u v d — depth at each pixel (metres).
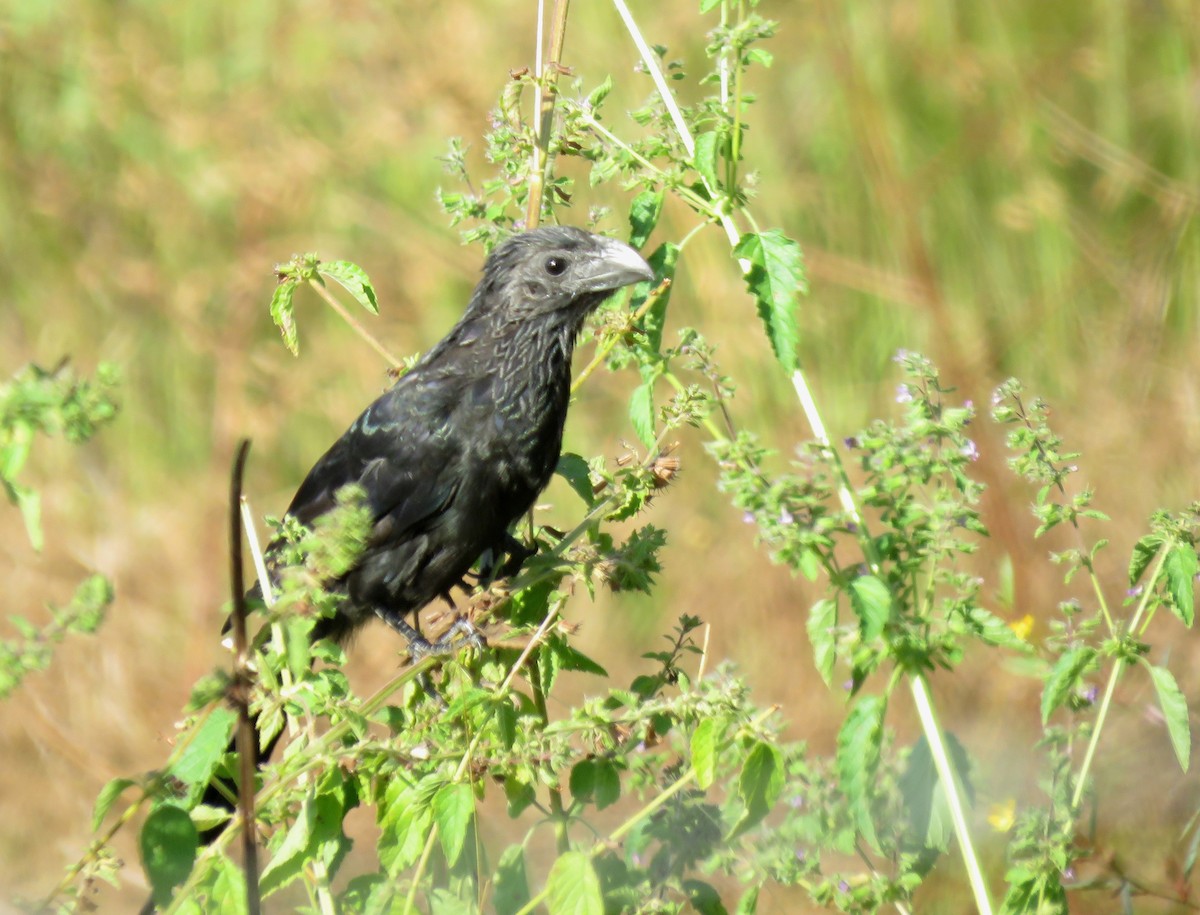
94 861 4.84
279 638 5.16
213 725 4.89
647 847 6.16
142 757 11.98
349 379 15.02
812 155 14.52
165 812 4.75
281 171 15.46
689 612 12.69
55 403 4.31
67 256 16.09
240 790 4.78
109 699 12.33
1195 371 13.16
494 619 6.78
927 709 5.54
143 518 14.03
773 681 12.11
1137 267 14.02
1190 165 14.95
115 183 16.22
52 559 13.66
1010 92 14.70
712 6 6.67
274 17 16.23
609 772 5.68
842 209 14.30
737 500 5.33
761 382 13.55
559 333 8.34
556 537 8.84
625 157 6.77
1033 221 14.19
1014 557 11.45
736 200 6.76
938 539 5.54
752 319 13.67
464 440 8.40
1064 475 5.91
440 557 8.62
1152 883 7.88
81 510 14.23
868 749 5.31
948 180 14.45
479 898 6.02
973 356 13.55
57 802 11.52
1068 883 7.25
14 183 16.25
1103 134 15.10
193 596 13.34
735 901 8.29
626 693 5.54
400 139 15.28
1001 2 15.21
